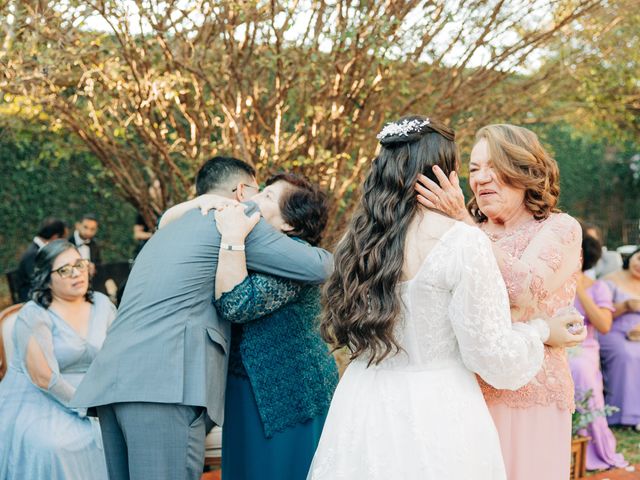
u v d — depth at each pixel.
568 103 5.73
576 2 4.13
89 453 2.94
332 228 4.35
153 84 3.74
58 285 3.11
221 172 2.73
